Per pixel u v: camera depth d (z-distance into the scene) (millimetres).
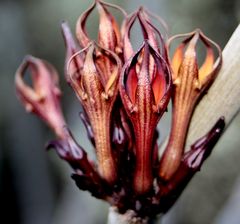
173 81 108
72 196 464
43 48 631
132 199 112
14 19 614
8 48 628
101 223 435
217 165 387
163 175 111
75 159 114
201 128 111
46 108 135
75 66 111
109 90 106
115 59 107
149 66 101
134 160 110
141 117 103
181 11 332
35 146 643
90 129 116
